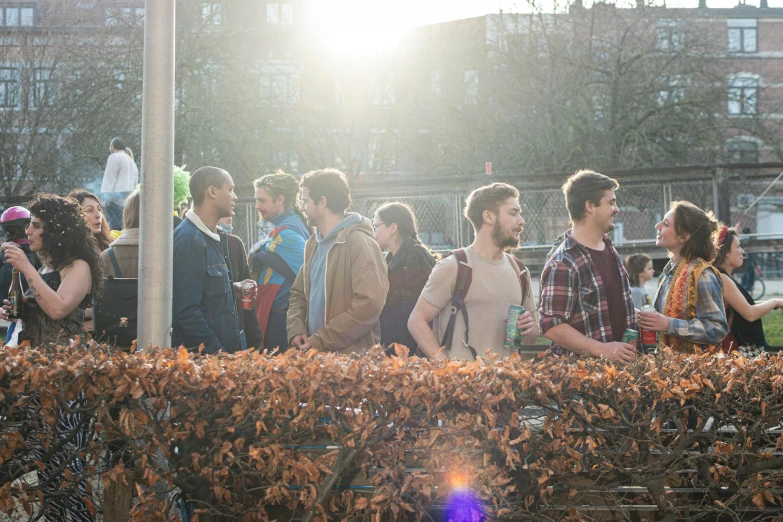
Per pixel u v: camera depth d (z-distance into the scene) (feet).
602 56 74.33
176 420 11.35
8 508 11.57
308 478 11.40
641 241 46.50
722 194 46.03
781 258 91.15
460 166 74.95
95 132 66.28
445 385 11.29
